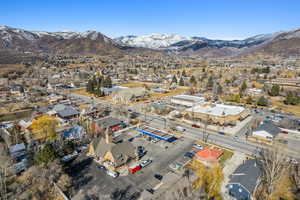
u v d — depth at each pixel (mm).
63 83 189875
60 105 101188
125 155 52281
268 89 141625
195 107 99062
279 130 71750
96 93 139000
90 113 95125
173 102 118500
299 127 78375
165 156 56656
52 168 45562
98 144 57125
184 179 45188
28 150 57312
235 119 82938
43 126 71438
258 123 82688
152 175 47531
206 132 74500
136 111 103062
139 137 70375
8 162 51188
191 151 59438
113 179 46031
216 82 158750
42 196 40406
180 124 83438
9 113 99375
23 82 180125
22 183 44219
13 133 66812
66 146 57781
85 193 41031
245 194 39250
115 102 121000
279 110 103188
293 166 50062
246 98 128875
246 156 56125
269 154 53062
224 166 50969
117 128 77312
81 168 50688
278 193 40531
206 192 39969
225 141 66500
